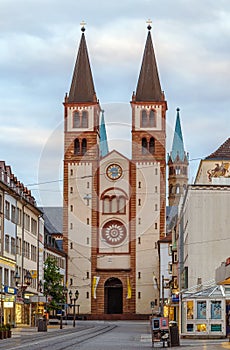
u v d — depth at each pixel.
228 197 73.75
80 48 152.12
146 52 151.62
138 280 145.00
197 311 50.72
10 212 82.56
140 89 144.75
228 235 73.31
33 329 77.38
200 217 73.56
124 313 144.88
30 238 95.75
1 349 37.66
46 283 108.94
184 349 36.88
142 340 50.56
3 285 76.31
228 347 38.16
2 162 83.19
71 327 90.56
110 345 42.66
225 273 37.31
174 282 94.00
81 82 145.88
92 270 145.50
